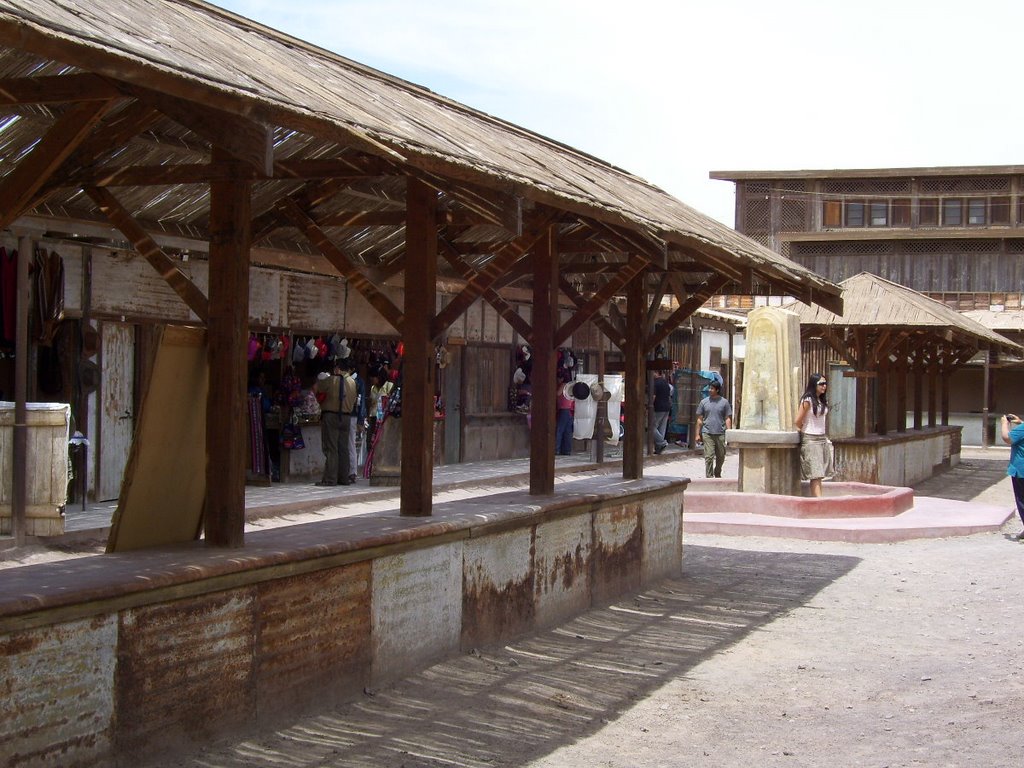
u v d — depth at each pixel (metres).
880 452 20.28
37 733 4.59
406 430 7.51
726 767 5.73
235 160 5.83
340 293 16.23
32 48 3.94
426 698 6.59
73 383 12.25
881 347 20.61
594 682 7.23
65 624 4.69
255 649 5.70
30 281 11.70
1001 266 42.31
